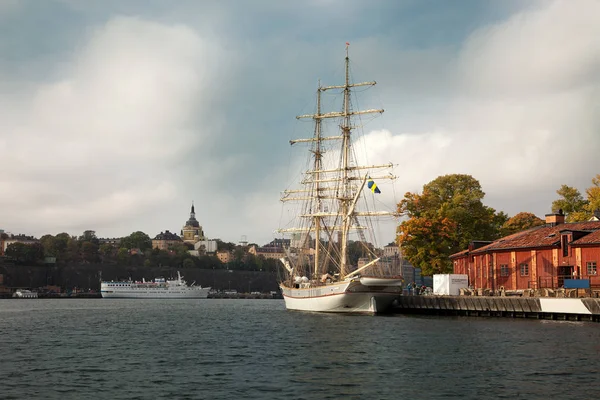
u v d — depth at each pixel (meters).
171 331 71.75
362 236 104.56
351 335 60.66
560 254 82.44
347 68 110.50
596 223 85.25
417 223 104.19
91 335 67.12
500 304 78.56
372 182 92.12
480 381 35.91
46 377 39.09
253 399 32.50
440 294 95.88
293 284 113.12
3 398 32.94
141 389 35.22
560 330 59.03
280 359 45.88
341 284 92.31
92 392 34.50
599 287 77.25
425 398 32.16
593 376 36.69
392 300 91.75
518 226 130.12
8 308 151.25
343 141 109.88
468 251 101.00
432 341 53.53
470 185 113.25
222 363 44.34
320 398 32.50
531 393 32.75
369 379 37.19
